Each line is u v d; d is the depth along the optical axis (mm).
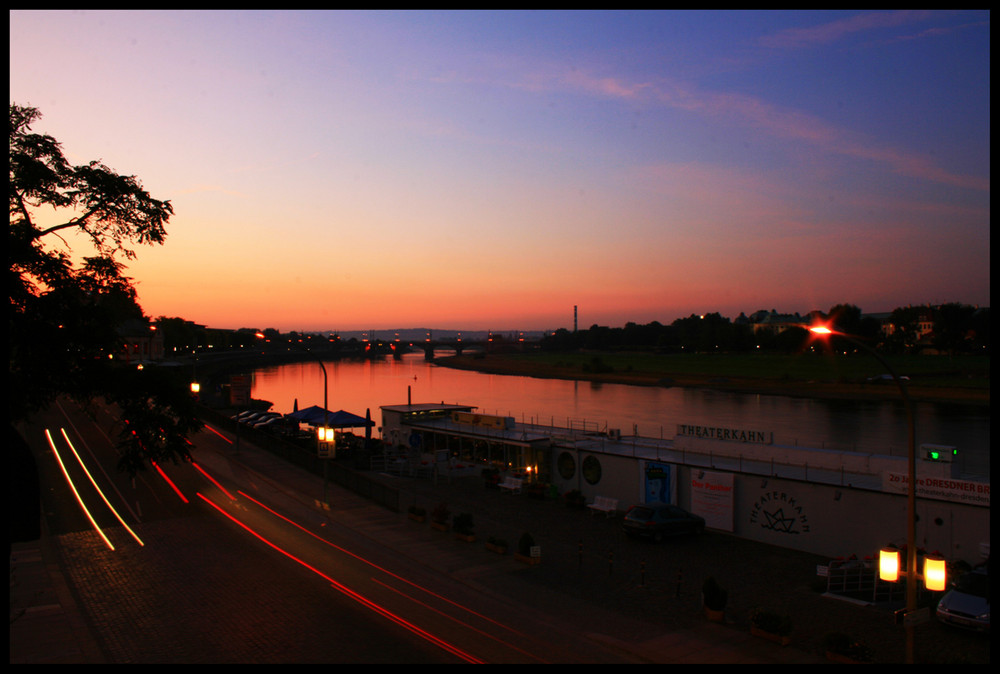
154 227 17297
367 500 32656
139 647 15445
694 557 23531
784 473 26016
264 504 31812
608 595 19562
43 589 19484
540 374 186750
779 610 18453
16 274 14641
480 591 19891
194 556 23000
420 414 47625
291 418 52375
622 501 30422
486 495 34156
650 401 113125
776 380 138625
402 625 16984
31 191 15461
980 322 162750
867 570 20734
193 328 147375
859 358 168625
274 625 16859
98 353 16125
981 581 17484
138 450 16500
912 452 13812
